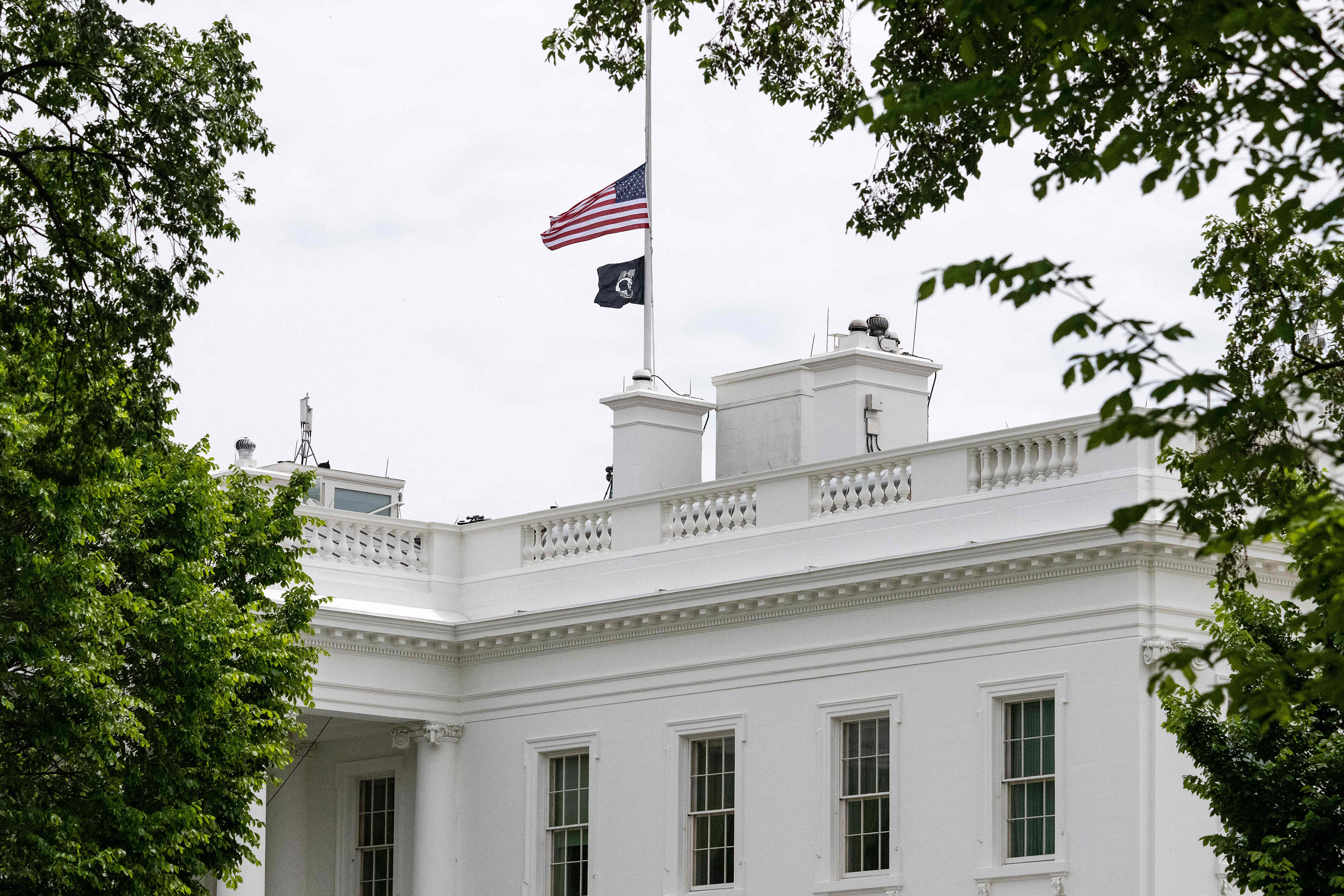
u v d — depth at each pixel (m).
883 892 87.12
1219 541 33.94
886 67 55.44
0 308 56.34
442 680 102.69
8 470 63.12
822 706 90.06
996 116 35.84
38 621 65.44
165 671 71.94
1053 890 82.25
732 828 92.88
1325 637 35.16
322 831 107.88
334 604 99.50
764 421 106.31
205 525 75.56
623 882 95.62
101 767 68.44
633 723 96.50
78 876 66.88
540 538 102.50
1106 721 81.75
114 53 55.75
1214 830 81.56
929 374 104.88
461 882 101.56
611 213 110.06
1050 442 85.38
